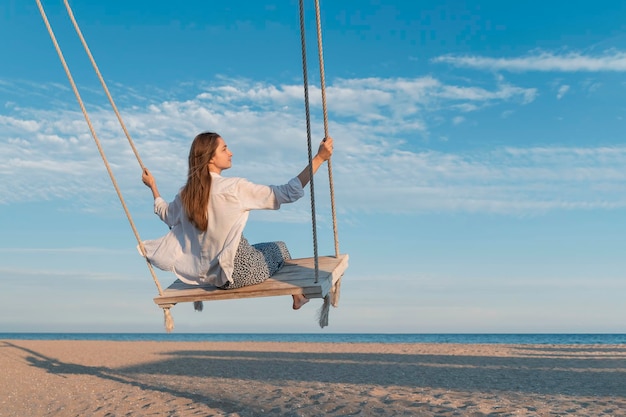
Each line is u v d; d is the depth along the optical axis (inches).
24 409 328.8
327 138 159.6
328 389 344.8
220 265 155.4
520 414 264.7
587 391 352.5
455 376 440.1
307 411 270.2
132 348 846.5
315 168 157.1
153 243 170.9
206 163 156.1
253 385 381.1
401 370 490.9
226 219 154.2
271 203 153.6
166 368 544.1
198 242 159.8
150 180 175.9
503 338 3127.5
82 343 995.9
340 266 181.2
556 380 414.9
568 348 800.3
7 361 616.1
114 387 398.0
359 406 278.1
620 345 871.7
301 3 142.3
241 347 862.5
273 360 614.9
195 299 166.2
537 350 760.3
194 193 154.6
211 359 636.7
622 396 329.7
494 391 347.6
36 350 770.8
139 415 282.0
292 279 163.8
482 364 551.8
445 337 3430.1
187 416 274.2
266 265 167.2
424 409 270.7
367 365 544.1
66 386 416.5
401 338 3213.6
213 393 340.8
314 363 573.3
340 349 794.8
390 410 268.7
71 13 173.5
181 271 163.0
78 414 299.3
